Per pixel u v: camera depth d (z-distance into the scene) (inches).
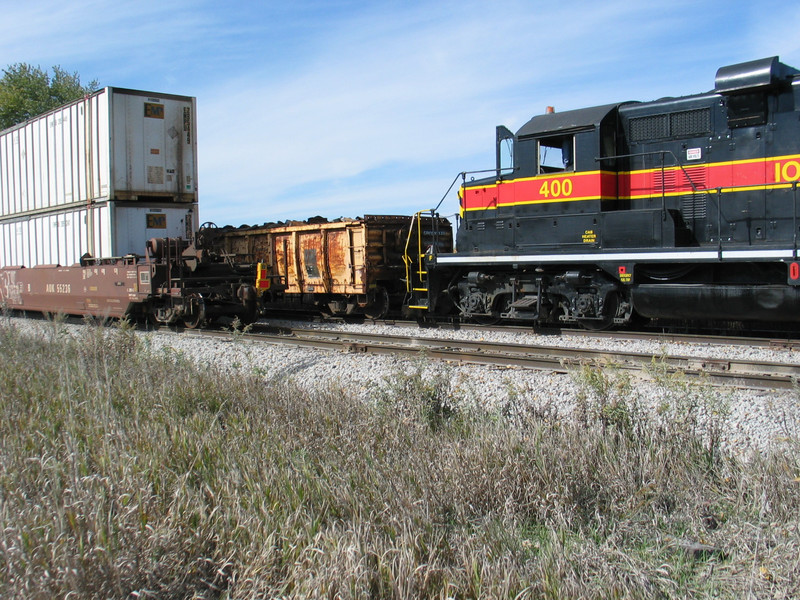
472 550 142.3
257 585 130.3
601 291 448.8
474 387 292.0
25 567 126.9
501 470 176.6
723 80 386.3
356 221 622.2
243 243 769.6
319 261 668.1
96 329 390.0
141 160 609.3
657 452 188.9
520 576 133.8
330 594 124.7
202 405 266.7
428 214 579.2
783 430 214.2
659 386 261.1
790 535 145.9
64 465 185.2
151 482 172.9
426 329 528.4
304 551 136.1
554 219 455.8
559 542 147.9
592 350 358.3
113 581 128.2
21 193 743.7
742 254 381.7
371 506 164.4
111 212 591.5
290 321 636.1
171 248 539.5
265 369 338.0
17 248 760.3
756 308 386.9
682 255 399.5
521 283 487.5
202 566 139.8
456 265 516.7
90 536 138.3
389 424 223.9
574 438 195.0
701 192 406.9
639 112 432.5
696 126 410.0
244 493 170.6
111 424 213.3
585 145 437.4
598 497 172.4
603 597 128.0
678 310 416.2
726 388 271.3
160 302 551.2
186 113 636.7
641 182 434.0
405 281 627.8
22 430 223.3
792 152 373.4
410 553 133.6
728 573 141.6
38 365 323.3
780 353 359.3
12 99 1605.6
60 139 663.1
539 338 447.2
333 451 204.7
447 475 179.6
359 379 326.6
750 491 170.9
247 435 220.7
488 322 533.6
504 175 484.7
